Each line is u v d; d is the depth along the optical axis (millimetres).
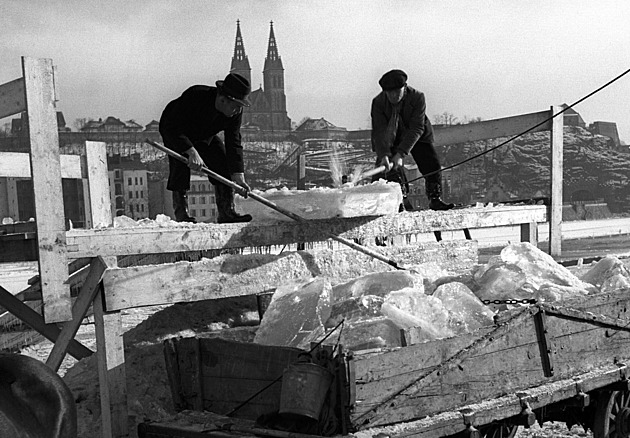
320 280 5004
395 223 6570
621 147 136000
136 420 4754
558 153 9461
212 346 4320
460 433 3992
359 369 3625
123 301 4641
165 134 6328
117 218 5668
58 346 4816
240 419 4098
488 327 4266
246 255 5344
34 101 4367
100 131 108375
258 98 175375
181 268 4930
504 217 7938
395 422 3764
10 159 9516
